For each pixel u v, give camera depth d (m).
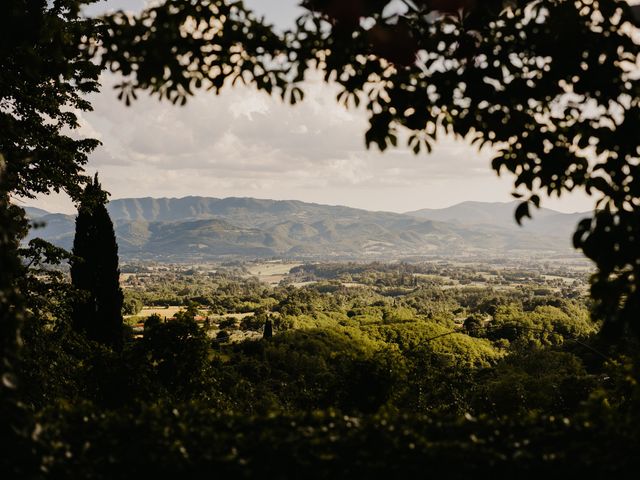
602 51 4.61
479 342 64.19
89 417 5.46
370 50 4.83
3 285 5.09
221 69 5.28
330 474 4.70
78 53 5.63
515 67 4.86
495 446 5.00
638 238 4.29
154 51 4.73
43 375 11.74
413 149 5.29
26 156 12.04
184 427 5.20
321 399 12.63
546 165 5.07
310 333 60.22
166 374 13.33
